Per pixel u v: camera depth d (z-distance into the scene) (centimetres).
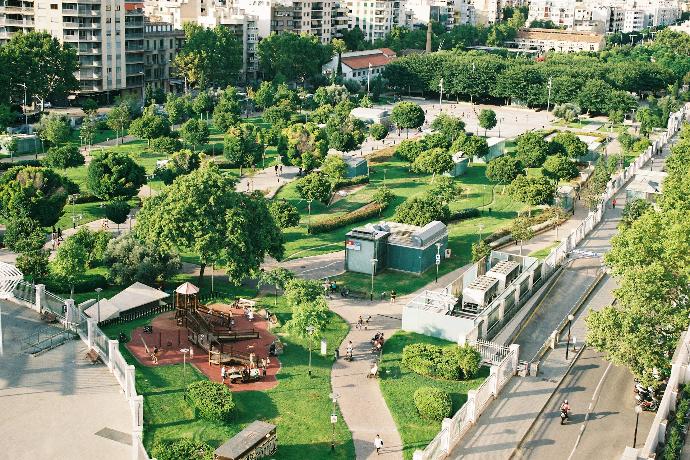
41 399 10069
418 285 15175
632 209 17338
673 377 9438
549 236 17900
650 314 10894
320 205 19912
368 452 9612
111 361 10800
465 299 13025
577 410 10500
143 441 9419
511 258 15262
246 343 12256
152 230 13888
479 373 11619
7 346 11275
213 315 12875
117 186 18338
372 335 12838
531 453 9494
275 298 14050
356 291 14675
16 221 15262
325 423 10156
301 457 9425
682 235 11662
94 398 10188
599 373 11544
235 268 13675
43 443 9188
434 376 11462
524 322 13450
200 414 10062
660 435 8619
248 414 10250
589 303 14275
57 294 13638
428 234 15938
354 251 15688
